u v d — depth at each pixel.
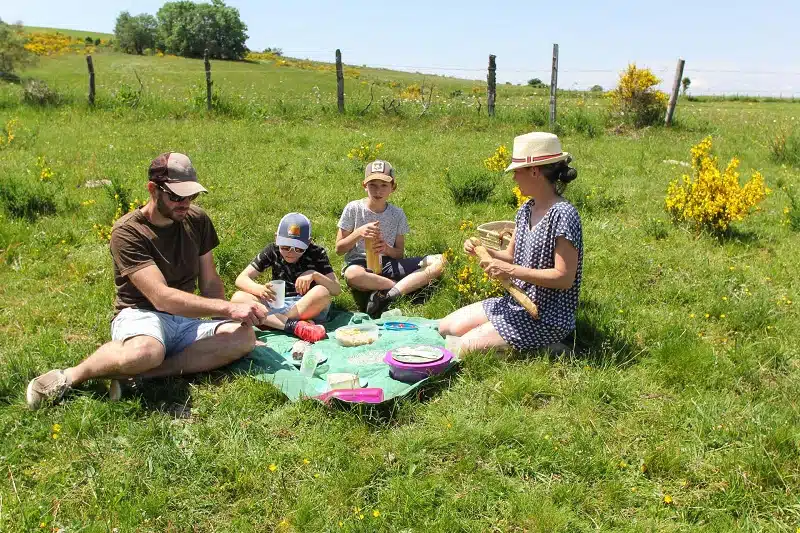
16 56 33.47
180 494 3.01
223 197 8.24
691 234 7.07
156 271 3.85
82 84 27.34
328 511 2.92
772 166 11.52
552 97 16.19
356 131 15.08
